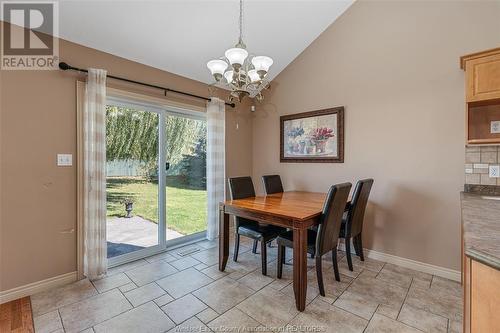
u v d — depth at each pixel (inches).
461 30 92.1
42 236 87.0
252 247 130.6
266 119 161.9
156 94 119.9
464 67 85.7
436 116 97.7
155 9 92.4
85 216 94.5
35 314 72.9
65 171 91.7
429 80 99.2
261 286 89.0
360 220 106.2
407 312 73.7
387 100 110.0
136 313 73.4
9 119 80.4
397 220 107.9
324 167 132.9
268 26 117.1
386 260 111.1
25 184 83.4
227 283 91.2
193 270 102.1
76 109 93.9
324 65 132.0
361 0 117.6
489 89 77.7
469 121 87.7
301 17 118.3
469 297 38.7
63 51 91.3
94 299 80.8
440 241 97.5
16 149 81.6
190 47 114.3
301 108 142.9
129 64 110.0
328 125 130.0
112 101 107.1
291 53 140.7
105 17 89.8
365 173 117.2
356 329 66.4
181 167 136.2
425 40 100.0
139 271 101.3
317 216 80.9
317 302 78.9
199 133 145.1
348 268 103.3
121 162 111.7
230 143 156.4
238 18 106.7
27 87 83.6
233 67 74.2
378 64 112.7
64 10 83.5
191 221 141.3
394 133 108.3
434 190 98.6
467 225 46.9
